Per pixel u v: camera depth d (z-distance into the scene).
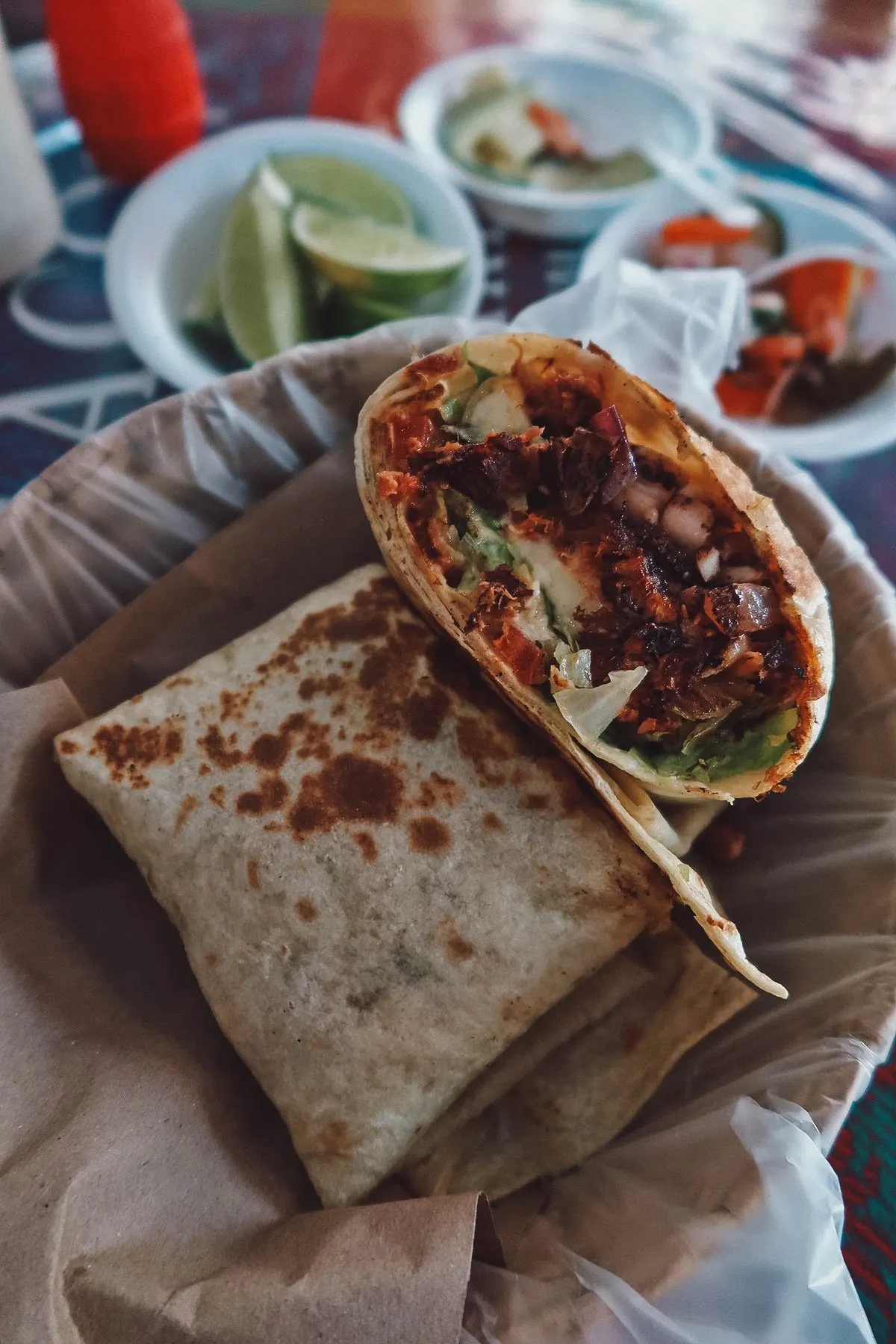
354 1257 0.18
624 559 0.21
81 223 0.35
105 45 0.32
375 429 0.22
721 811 0.24
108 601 0.26
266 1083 0.21
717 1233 0.18
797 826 0.23
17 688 0.25
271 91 0.39
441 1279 0.18
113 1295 0.18
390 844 0.21
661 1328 0.18
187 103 0.35
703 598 0.21
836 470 0.32
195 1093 0.21
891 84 0.40
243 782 0.22
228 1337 0.18
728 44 0.41
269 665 0.23
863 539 0.30
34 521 0.24
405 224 0.34
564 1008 0.23
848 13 0.42
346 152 0.35
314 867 0.21
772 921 0.23
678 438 0.21
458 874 0.21
